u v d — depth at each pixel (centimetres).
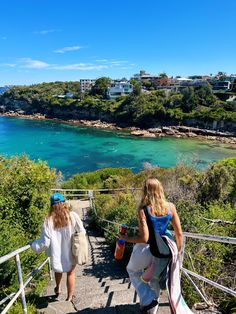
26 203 763
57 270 422
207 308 422
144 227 325
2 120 11669
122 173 2422
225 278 481
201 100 9288
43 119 12062
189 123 8288
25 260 516
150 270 334
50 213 426
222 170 1112
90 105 11100
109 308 427
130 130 8725
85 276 696
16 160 916
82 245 423
